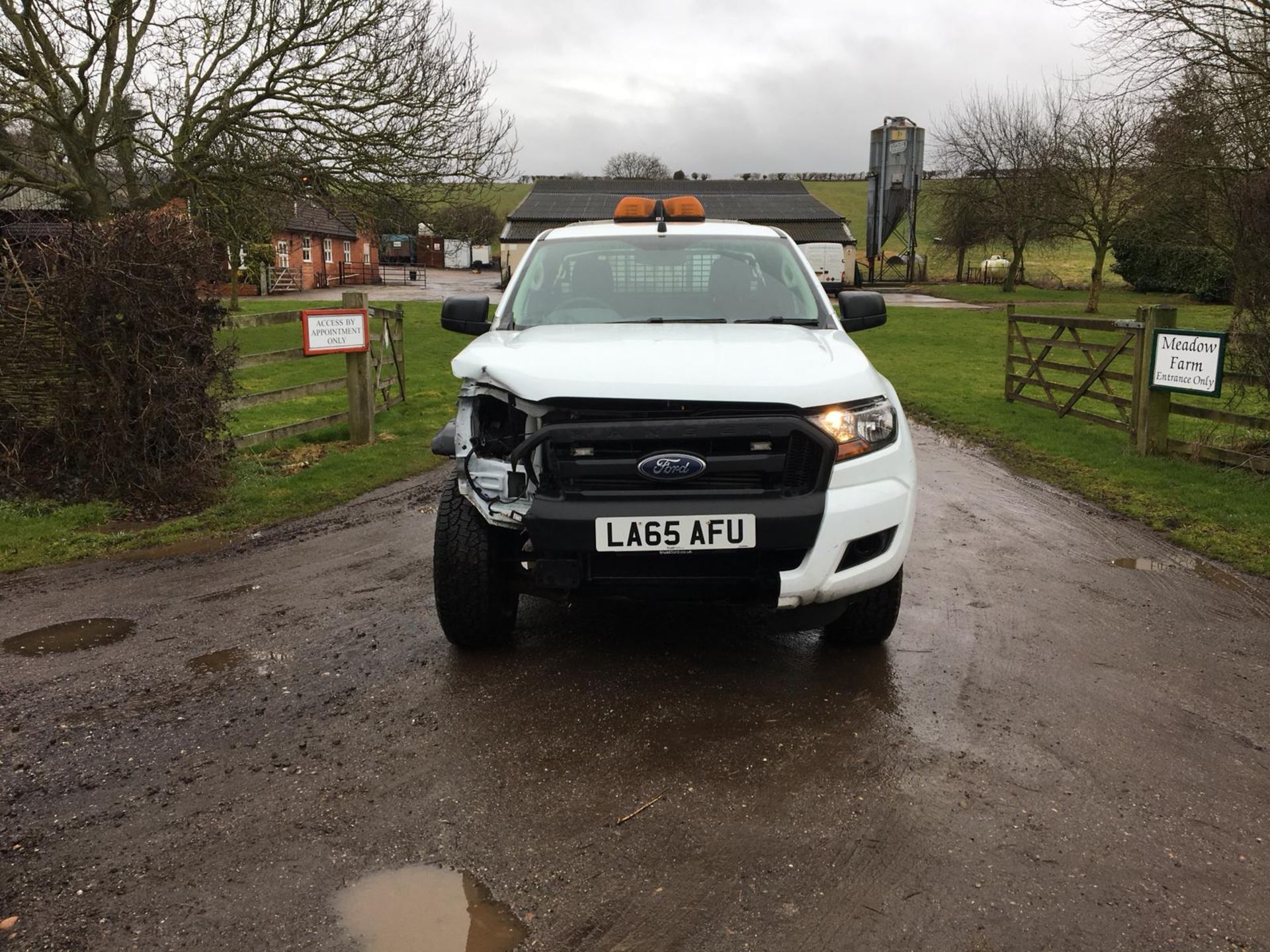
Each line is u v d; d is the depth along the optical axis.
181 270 6.99
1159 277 41.84
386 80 18.86
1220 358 7.58
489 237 76.12
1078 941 2.22
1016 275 46.16
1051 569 5.34
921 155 52.78
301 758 3.15
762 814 2.77
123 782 3.02
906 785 2.93
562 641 4.21
